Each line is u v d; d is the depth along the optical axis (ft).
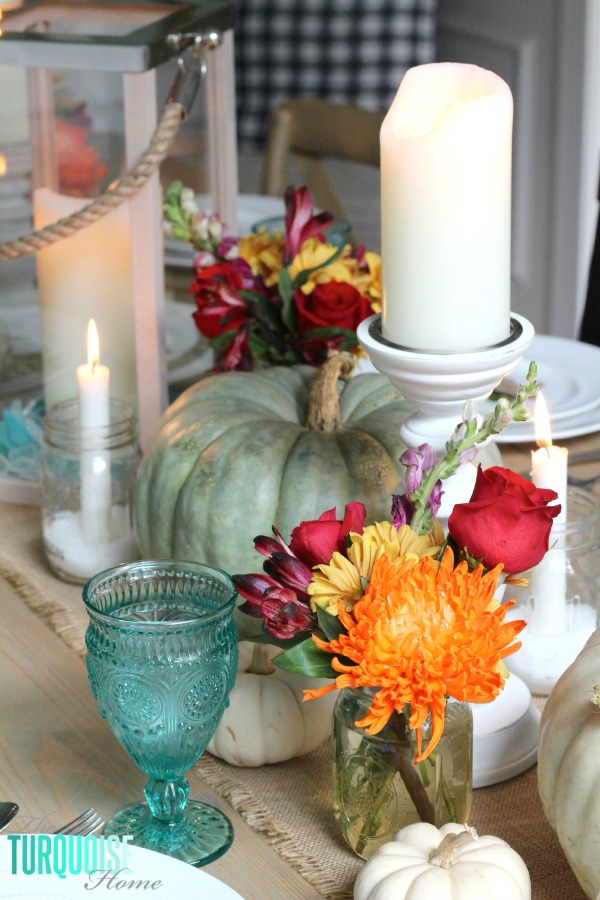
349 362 2.96
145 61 3.18
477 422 2.02
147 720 2.12
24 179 3.39
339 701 2.18
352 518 2.03
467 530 1.93
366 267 3.62
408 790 2.12
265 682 2.50
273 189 7.04
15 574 3.34
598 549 2.73
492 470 1.97
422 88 2.21
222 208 4.09
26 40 3.21
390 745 2.10
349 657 1.85
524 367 4.31
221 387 3.15
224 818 2.37
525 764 2.51
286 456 2.84
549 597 2.71
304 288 3.41
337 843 2.29
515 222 9.21
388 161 2.12
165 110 3.28
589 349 4.46
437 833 2.03
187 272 3.64
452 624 1.83
